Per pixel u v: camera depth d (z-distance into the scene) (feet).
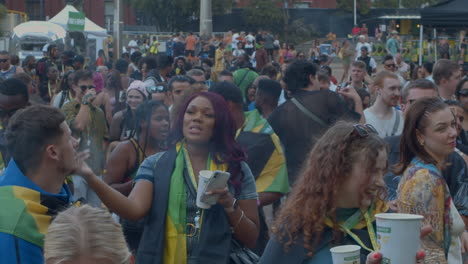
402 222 8.68
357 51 103.40
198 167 12.73
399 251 8.71
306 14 182.29
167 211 12.38
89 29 110.32
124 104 31.22
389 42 107.14
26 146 10.45
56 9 194.39
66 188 11.39
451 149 12.04
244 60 57.72
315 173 9.93
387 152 10.09
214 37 131.54
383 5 201.36
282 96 33.24
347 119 18.84
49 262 7.46
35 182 10.52
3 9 168.55
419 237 8.82
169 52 128.16
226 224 12.26
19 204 10.10
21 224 9.91
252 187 12.92
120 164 16.56
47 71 43.45
